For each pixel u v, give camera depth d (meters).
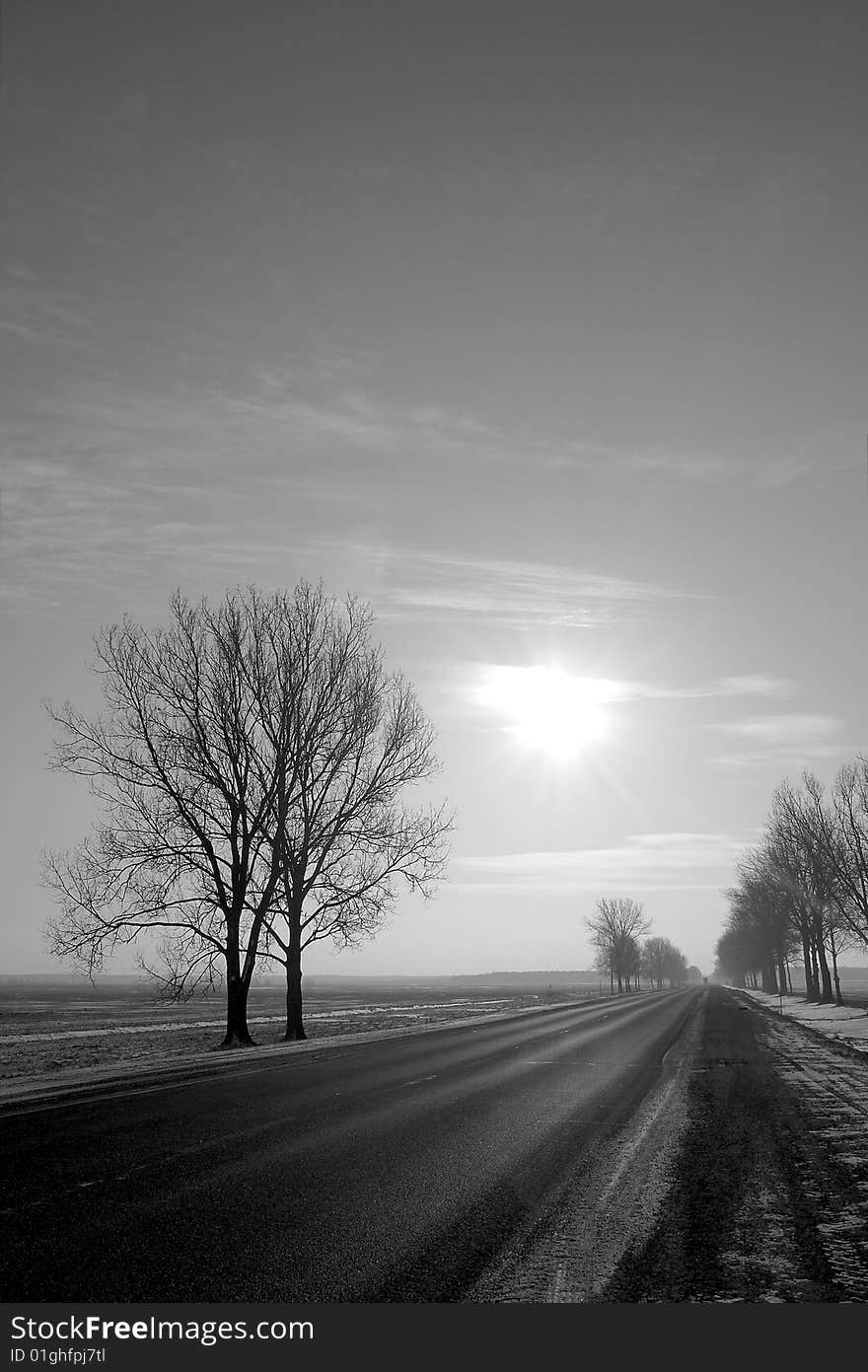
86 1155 10.16
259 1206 8.12
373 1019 48.88
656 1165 10.38
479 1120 13.20
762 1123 13.15
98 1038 34.69
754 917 89.56
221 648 32.59
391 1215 7.96
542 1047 26.34
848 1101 15.23
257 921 31.55
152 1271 6.43
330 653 34.19
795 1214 8.22
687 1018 44.19
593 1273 6.61
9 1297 6.01
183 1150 10.50
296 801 32.59
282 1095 15.35
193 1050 27.44
